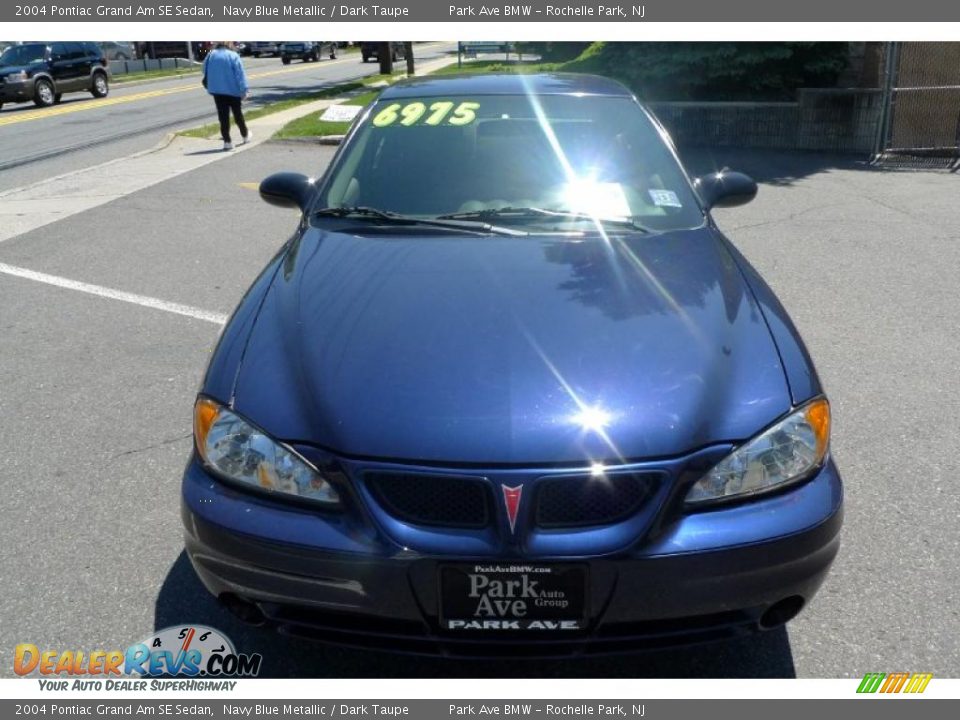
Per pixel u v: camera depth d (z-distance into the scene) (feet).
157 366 16.26
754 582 7.49
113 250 24.56
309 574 7.44
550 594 7.28
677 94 45.62
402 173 12.04
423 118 12.88
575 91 13.39
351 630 7.64
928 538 10.71
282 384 8.14
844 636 9.07
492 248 10.36
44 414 14.28
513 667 8.80
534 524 7.27
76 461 12.75
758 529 7.45
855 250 24.06
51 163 42.22
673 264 10.05
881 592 9.72
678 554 7.27
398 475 7.38
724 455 7.59
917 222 27.35
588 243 10.52
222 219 28.19
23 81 70.33
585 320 8.71
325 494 7.52
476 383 7.83
